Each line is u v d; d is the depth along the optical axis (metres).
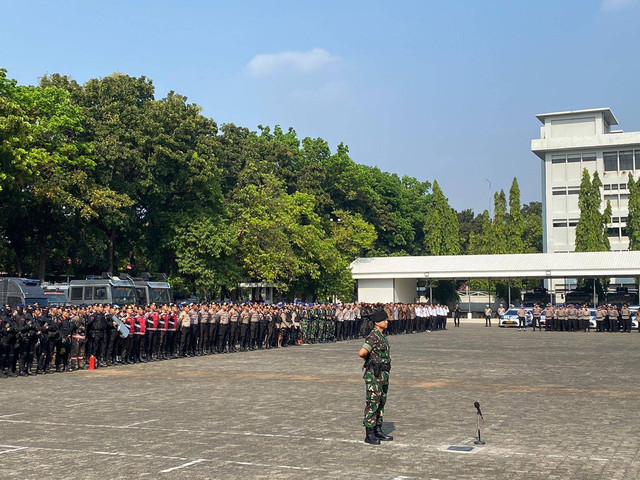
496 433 11.25
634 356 27.64
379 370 10.52
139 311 26.59
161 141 46.28
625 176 86.50
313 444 10.41
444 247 87.44
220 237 47.66
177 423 12.31
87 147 42.59
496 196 88.25
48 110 41.84
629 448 10.04
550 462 9.15
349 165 77.62
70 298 37.34
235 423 12.28
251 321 32.72
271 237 54.22
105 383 19.20
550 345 34.91
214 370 22.78
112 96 47.00
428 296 78.75
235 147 64.25
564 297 72.50
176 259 47.53
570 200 88.69
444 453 9.75
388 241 87.56
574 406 14.24
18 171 36.09
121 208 45.09
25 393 17.05
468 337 43.09
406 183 100.06
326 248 59.75
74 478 8.38
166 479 8.30
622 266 61.06
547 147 88.75
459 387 17.58
